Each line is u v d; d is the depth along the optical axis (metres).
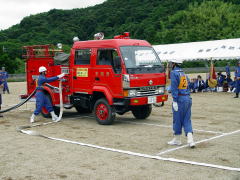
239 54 18.19
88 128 9.36
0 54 52.72
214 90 20.47
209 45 20.97
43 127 9.63
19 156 6.57
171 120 10.54
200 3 89.12
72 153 6.73
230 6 84.62
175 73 6.86
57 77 10.35
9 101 16.58
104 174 5.45
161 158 6.21
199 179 5.14
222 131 8.70
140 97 9.13
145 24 76.00
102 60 9.63
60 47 11.52
